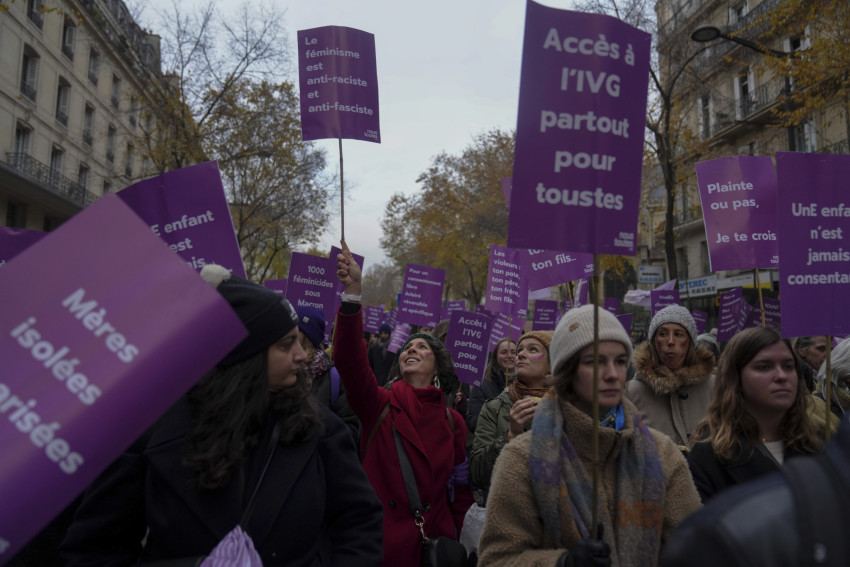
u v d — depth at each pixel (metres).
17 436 1.25
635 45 2.39
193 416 1.88
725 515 0.98
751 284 24.23
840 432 1.00
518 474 2.28
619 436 2.28
